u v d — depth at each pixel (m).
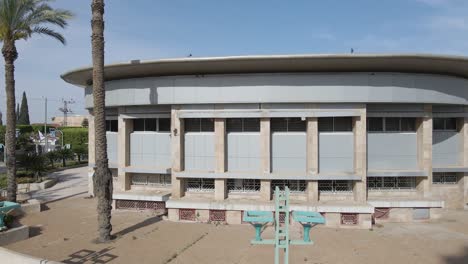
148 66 17.55
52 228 16.20
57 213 19.23
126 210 19.66
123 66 17.58
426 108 18.22
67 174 35.66
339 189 18.14
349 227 16.58
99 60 14.62
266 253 12.98
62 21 21.09
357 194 17.48
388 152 18.67
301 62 16.55
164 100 18.09
